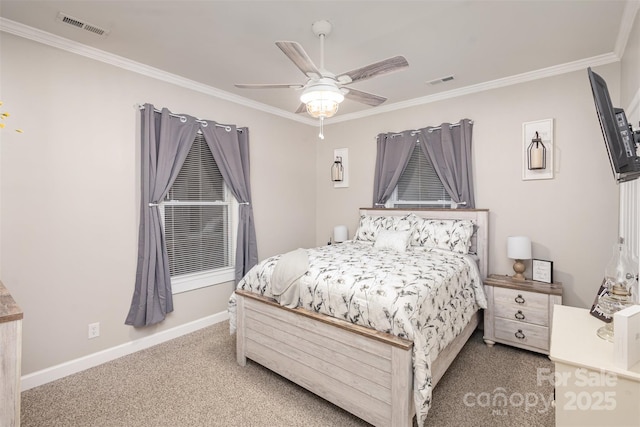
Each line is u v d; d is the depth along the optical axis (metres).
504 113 3.25
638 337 1.16
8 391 1.23
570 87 2.90
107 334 2.69
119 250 2.77
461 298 2.45
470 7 2.05
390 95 3.70
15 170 2.25
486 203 3.37
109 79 2.71
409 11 2.10
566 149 2.93
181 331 3.22
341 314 1.96
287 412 2.01
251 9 2.07
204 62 2.86
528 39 2.45
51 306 2.41
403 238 3.17
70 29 2.30
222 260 3.72
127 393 2.22
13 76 2.23
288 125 4.44
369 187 4.32
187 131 3.17
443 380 2.34
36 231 2.34
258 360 2.46
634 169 1.39
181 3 2.01
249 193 3.80
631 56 2.22
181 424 1.90
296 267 2.28
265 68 2.98
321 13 2.12
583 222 2.86
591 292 2.83
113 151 2.73
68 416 1.98
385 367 1.72
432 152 3.65
